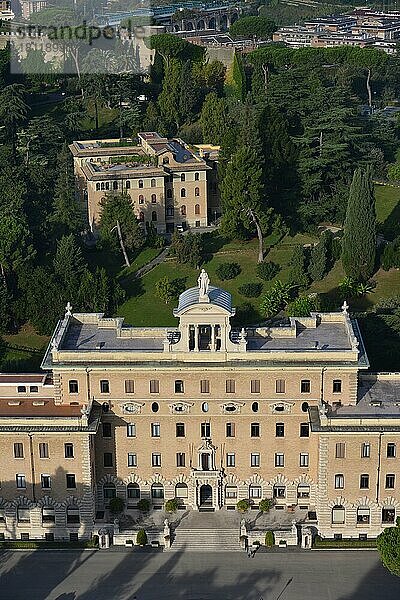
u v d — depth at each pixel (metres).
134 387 148.12
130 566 142.62
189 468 152.50
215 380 147.25
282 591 136.00
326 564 141.88
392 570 130.38
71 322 159.12
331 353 145.75
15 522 149.12
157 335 153.50
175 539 147.75
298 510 152.88
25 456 145.25
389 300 192.88
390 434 142.00
